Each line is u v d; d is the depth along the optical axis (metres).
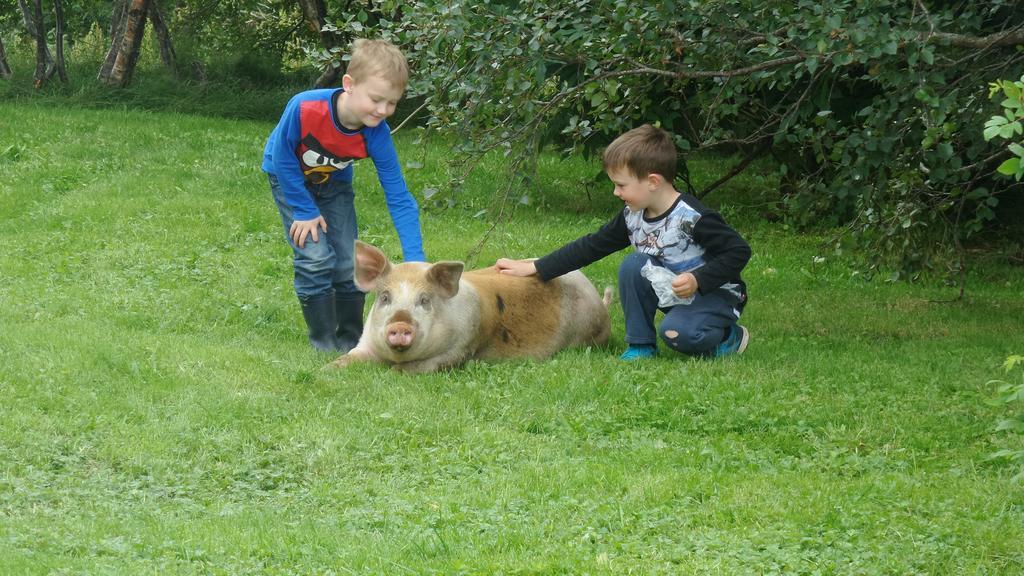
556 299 8.76
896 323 10.38
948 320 10.60
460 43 8.17
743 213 17.33
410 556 4.84
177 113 22.78
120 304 9.46
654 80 9.27
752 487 5.79
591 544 5.03
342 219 8.59
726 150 20.86
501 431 6.68
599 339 9.12
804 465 6.29
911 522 5.27
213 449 6.12
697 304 8.30
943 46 8.41
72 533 4.94
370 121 7.75
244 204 14.41
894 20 7.84
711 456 6.39
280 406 6.83
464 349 8.02
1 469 5.68
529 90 8.63
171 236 12.54
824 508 5.45
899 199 9.76
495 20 8.01
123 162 17.00
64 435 6.13
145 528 5.06
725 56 8.37
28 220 13.29
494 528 5.17
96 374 7.09
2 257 11.16
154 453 5.99
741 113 14.38
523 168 9.02
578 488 5.78
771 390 7.66
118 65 23.69
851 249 9.95
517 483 5.82
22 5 25.55
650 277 8.29
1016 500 5.68
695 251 8.20
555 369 7.95
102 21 33.44
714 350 8.45
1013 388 5.22
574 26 8.35
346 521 5.27
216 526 5.09
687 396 7.38
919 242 10.66
